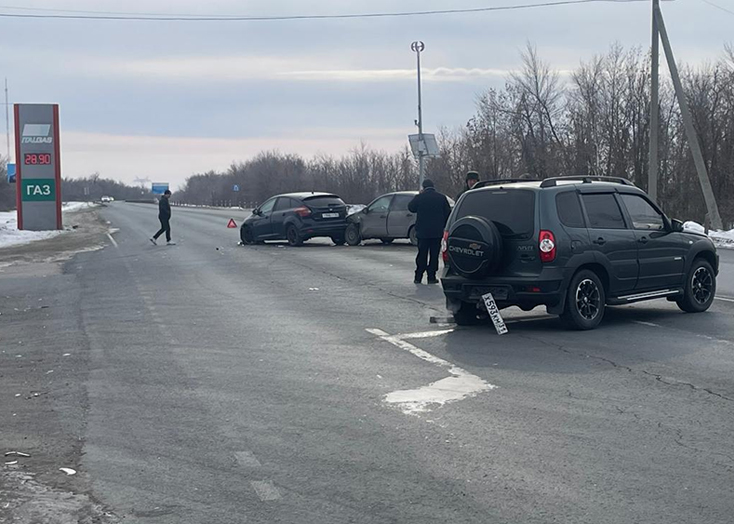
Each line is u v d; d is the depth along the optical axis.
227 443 6.59
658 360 9.23
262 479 5.77
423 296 14.80
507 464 5.95
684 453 6.15
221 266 21.03
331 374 8.88
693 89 43.34
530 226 10.83
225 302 14.59
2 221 53.28
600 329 11.23
